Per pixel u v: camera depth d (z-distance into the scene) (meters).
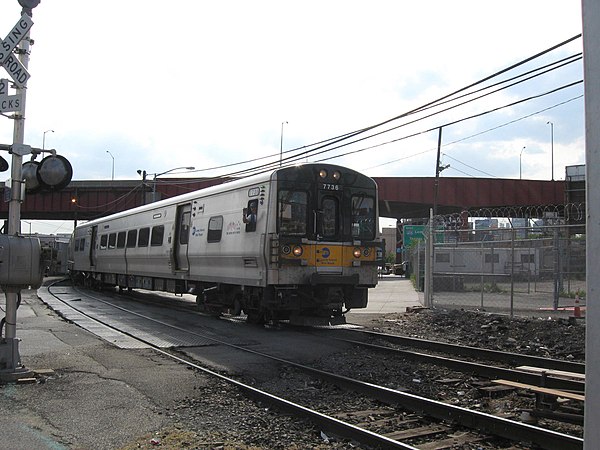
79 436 5.50
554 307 14.92
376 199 14.23
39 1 7.66
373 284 13.95
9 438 5.38
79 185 53.94
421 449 5.51
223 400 7.08
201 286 16.89
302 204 13.16
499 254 21.83
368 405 7.16
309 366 9.45
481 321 14.35
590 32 2.76
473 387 8.10
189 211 17.33
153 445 5.30
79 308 18.67
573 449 5.26
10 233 7.73
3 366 7.72
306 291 13.22
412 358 10.06
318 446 5.51
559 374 7.35
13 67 7.50
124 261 23.12
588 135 2.75
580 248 17.47
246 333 12.98
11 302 7.78
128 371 8.49
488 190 48.19
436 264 21.80
